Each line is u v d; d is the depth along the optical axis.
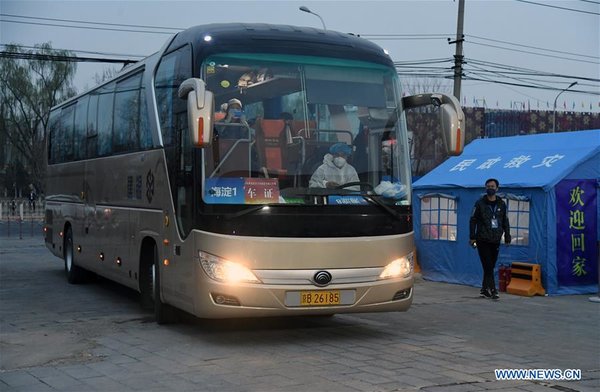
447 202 14.14
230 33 7.99
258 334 8.62
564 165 12.58
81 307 10.93
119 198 10.88
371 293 7.71
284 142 7.68
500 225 11.84
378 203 7.87
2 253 21.34
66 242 14.50
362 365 6.96
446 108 8.07
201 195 7.52
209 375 6.55
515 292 12.40
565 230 12.42
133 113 10.38
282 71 7.87
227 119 7.59
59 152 15.36
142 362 7.11
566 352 7.70
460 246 13.81
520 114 58.44
